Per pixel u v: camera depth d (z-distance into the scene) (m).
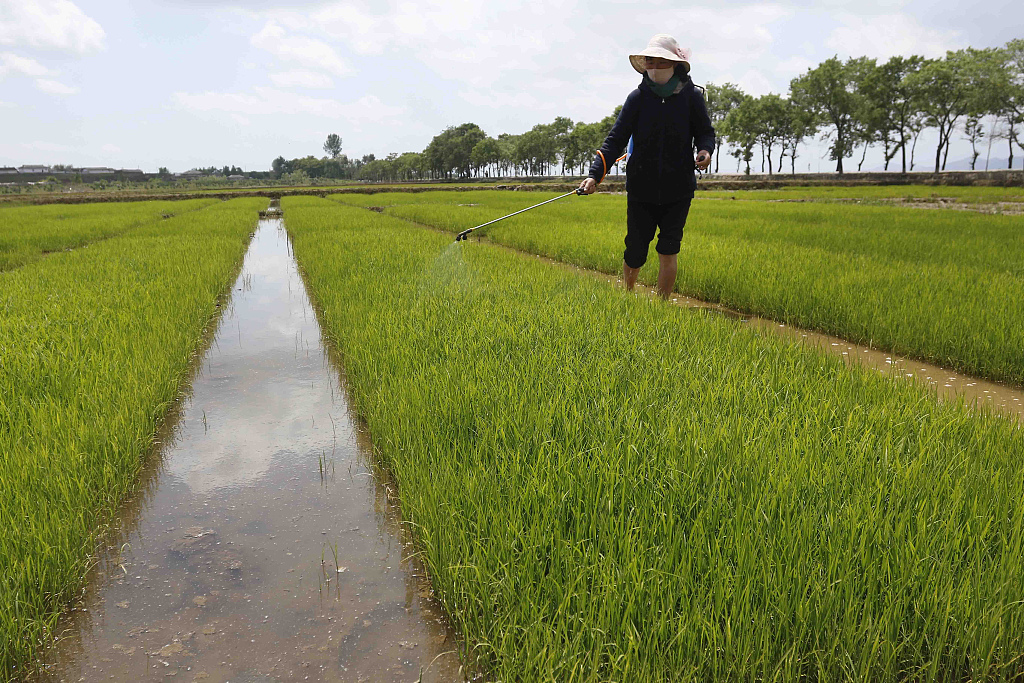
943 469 2.38
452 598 2.02
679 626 1.65
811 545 1.90
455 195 48.31
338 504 2.78
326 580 2.23
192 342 5.16
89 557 2.28
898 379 3.61
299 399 4.17
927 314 5.08
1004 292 5.81
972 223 15.09
